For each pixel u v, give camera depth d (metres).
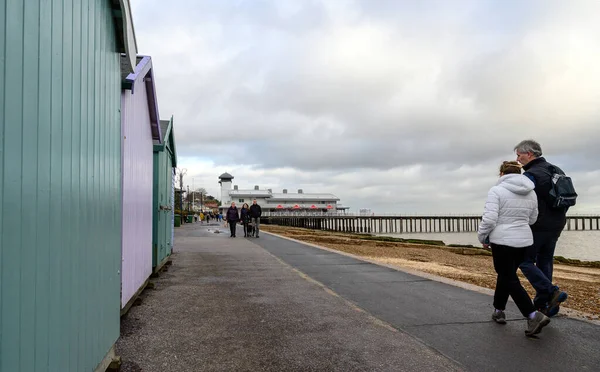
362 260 11.72
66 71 2.50
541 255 5.64
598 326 5.22
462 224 108.06
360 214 109.50
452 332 4.97
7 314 1.80
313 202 121.81
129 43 3.95
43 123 2.17
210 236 22.89
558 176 5.39
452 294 7.13
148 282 7.45
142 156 6.67
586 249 50.81
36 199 2.09
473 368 3.90
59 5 2.39
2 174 1.76
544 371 3.82
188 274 8.96
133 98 5.86
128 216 5.59
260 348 4.37
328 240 27.25
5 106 1.78
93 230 3.09
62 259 2.45
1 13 1.75
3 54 1.77
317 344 4.52
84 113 2.86
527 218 5.09
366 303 6.44
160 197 8.72
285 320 5.43
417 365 3.96
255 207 21.62
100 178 3.28
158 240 8.53
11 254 1.83
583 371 3.83
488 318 5.60
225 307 6.07
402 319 5.54
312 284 7.97
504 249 5.02
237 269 9.80
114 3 3.57
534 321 4.73
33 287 2.06
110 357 3.68
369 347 4.44
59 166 2.39
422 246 27.03
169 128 8.94
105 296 3.45
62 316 2.45
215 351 4.26
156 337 4.66
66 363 2.53
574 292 8.66
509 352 4.30
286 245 16.66
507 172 5.22
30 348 2.03
